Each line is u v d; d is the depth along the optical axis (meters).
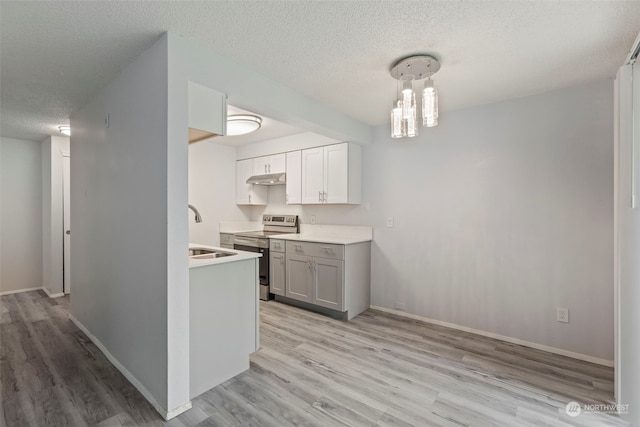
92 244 2.69
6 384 2.11
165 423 1.73
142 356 1.99
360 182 3.77
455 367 2.34
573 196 2.50
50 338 2.84
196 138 2.20
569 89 2.51
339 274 3.30
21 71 2.16
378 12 1.57
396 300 3.52
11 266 4.29
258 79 2.25
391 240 3.54
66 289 4.19
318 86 2.49
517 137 2.74
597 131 2.40
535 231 2.67
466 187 3.02
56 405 1.88
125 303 2.18
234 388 2.07
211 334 2.08
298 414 1.81
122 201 2.18
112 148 2.31
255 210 5.11
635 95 1.72
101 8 1.51
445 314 3.17
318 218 4.25
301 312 3.59
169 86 1.73
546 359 2.47
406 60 2.03
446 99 2.78
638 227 1.69
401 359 2.47
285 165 4.25
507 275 2.81
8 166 4.24
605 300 2.38
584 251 2.46
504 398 1.96
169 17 1.59
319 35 1.78
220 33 1.75
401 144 3.45
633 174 1.72
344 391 2.04
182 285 1.81
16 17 1.56
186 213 1.83
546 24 1.66
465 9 1.54
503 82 2.41
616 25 1.66
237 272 2.25
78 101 2.73
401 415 1.80
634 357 1.71
